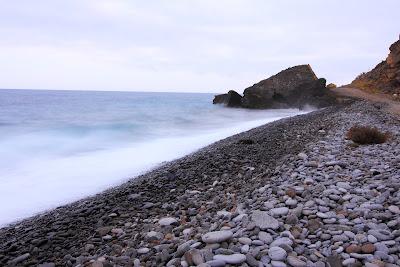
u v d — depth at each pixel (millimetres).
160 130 31797
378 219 5621
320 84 64812
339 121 23156
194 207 8250
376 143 13289
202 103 91500
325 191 7086
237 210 6754
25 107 63562
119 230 7289
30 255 6703
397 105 42031
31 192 11930
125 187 11359
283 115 52938
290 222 5742
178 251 5250
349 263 4426
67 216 8906
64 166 15969
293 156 11898
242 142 17859
